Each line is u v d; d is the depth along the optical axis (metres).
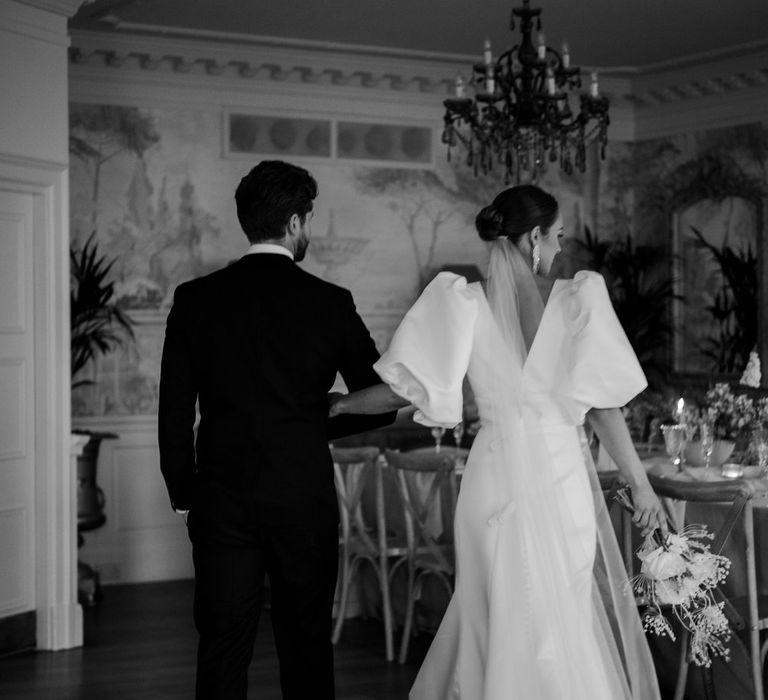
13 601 5.70
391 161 8.63
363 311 8.58
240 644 3.25
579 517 3.31
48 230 5.79
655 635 4.75
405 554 5.57
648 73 8.83
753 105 8.52
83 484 6.97
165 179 7.98
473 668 3.36
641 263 9.11
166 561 8.00
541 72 6.11
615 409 3.30
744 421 5.14
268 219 3.30
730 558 4.29
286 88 8.27
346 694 4.89
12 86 5.55
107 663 5.49
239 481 3.19
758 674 4.03
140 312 7.93
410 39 7.81
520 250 3.40
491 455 3.33
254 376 3.21
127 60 7.75
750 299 8.55
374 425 3.47
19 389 5.73
